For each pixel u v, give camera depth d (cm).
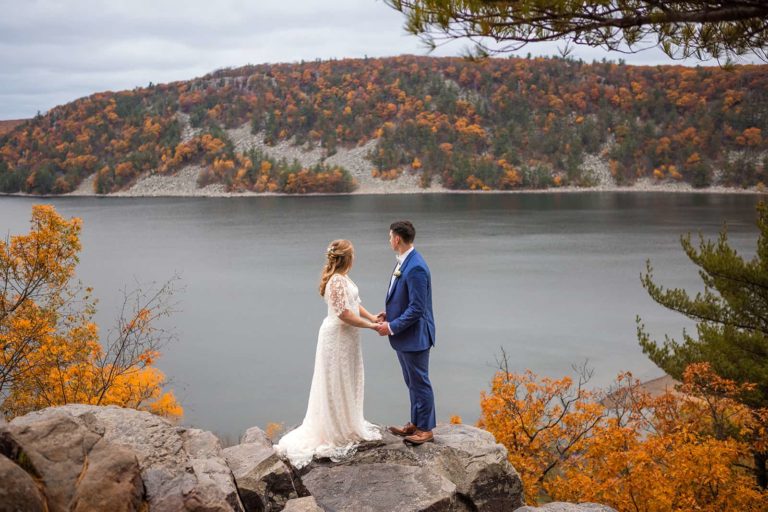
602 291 6656
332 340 530
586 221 15112
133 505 300
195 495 314
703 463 926
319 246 11894
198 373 3972
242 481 414
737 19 376
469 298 6456
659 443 960
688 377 1152
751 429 1149
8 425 299
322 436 529
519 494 522
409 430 549
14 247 1202
